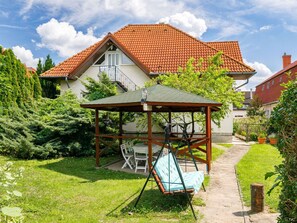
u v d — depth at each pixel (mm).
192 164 10680
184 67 17469
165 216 5422
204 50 18984
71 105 13484
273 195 6613
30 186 7441
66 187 7418
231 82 13578
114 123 13750
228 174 8883
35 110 14336
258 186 5598
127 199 6410
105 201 6289
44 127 12445
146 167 9633
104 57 18625
